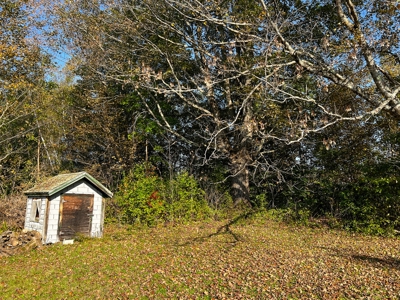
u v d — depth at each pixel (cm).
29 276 901
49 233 1299
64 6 1928
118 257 1088
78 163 2552
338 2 942
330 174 1806
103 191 1455
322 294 718
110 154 2352
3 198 1830
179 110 2425
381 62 1191
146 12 1808
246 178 2092
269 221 1817
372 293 714
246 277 848
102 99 2252
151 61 1984
